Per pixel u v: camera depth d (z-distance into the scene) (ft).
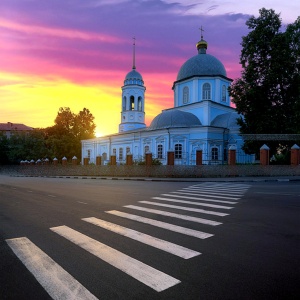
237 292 10.93
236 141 109.81
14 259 14.75
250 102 90.27
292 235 19.01
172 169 86.58
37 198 40.16
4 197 42.14
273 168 82.48
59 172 139.03
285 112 88.33
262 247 16.46
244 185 57.16
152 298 10.47
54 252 15.75
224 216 25.14
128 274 12.63
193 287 11.34
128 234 19.26
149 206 30.66
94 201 35.35
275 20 89.20
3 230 21.13
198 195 40.29
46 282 11.92
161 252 15.56
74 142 216.13
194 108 124.67
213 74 128.36
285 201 33.96
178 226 21.49
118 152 147.33
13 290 11.27
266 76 86.89
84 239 18.20
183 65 137.18
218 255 15.08
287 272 12.83
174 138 112.16
